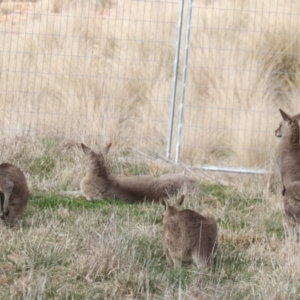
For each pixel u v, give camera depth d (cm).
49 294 1154
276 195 1689
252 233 1414
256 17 2409
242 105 2108
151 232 1387
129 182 1653
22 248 1278
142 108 2114
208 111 2081
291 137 1606
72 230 1369
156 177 1747
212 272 1252
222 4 2483
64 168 1766
